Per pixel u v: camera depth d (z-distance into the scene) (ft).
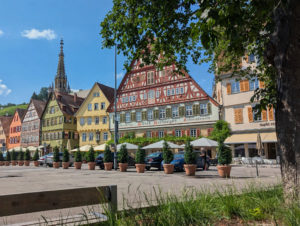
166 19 19.74
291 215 11.16
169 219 11.34
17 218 16.98
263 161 80.07
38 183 38.04
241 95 98.43
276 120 15.51
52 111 184.96
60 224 10.66
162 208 12.41
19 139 221.46
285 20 14.92
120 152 64.23
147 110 127.54
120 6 21.97
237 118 98.94
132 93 134.41
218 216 12.55
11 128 236.02
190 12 19.04
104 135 152.46
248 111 96.43
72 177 47.83
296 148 14.26
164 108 121.80
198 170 62.69
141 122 128.77
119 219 11.28
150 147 85.81
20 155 117.29
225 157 42.91
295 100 14.53
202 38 11.46
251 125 95.45
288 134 14.60
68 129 176.55
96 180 41.16
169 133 118.42
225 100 102.68
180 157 61.77
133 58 22.59
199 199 13.85
